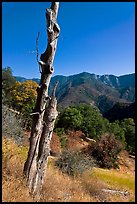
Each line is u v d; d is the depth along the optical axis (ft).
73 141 118.73
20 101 128.88
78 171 62.59
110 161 114.01
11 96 127.13
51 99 35.45
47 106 35.55
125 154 129.39
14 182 31.53
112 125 157.07
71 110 143.74
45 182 38.42
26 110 103.40
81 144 126.11
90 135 144.87
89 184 51.29
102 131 146.61
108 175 76.95
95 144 115.65
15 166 37.17
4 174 32.78
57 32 33.88
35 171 34.47
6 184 29.86
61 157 65.46
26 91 134.92
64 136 109.50
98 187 51.13
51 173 46.75
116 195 51.24
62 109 149.48
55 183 40.57
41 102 34.35
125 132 155.63
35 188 34.24
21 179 32.89
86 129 145.59
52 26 33.65
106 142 116.26
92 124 146.72
